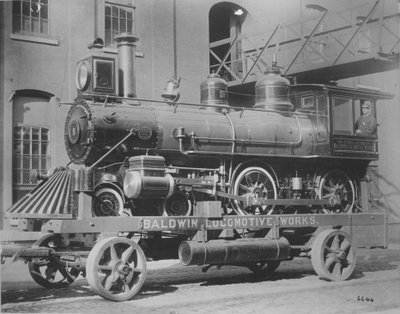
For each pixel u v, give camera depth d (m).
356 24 15.72
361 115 11.98
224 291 9.15
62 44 14.57
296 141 11.15
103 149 9.24
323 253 10.26
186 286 9.67
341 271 10.52
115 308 7.66
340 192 11.57
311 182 11.46
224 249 9.30
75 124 9.47
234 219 9.64
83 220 8.32
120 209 9.23
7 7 13.82
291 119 11.32
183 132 9.81
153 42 15.77
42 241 8.88
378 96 12.10
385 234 11.49
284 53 17.17
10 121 13.67
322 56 14.85
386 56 14.02
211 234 9.95
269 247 9.82
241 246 9.50
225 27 18.91
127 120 9.46
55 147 14.23
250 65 17.91
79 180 8.68
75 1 14.78
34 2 14.39
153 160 8.98
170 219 8.97
